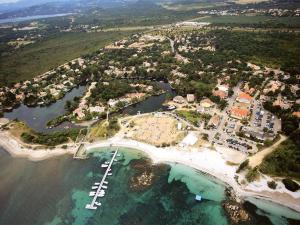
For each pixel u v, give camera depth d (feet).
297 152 476.13
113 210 414.21
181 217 394.93
